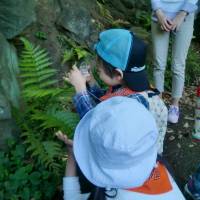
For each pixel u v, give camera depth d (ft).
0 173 9.05
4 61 10.51
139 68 7.18
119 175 5.79
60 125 9.75
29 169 9.20
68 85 12.70
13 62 11.11
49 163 9.29
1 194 8.69
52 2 14.35
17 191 8.86
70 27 14.60
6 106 9.71
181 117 14.39
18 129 10.12
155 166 6.46
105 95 7.61
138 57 7.06
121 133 5.69
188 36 12.69
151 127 5.88
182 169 11.80
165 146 12.71
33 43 13.09
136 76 7.18
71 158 7.08
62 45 14.03
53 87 12.32
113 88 7.53
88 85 8.43
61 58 13.56
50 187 8.96
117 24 17.17
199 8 13.97
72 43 14.32
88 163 6.07
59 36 14.10
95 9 16.72
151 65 15.49
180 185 11.10
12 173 9.30
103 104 6.26
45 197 8.95
